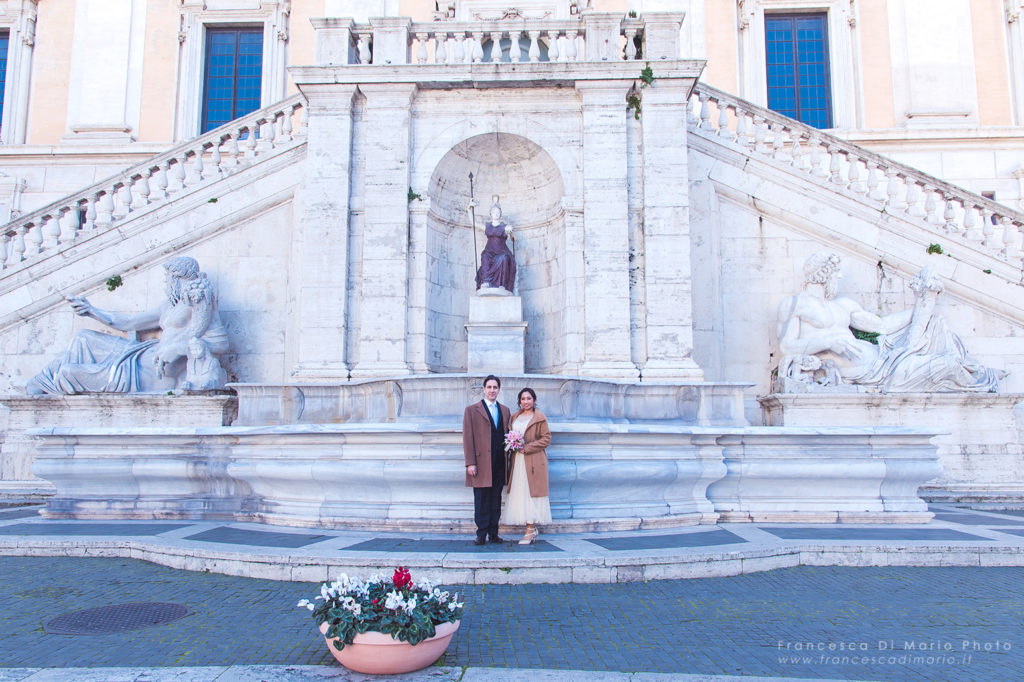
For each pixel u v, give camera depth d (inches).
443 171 573.0
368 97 557.6
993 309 548.7
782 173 579.5
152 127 875.4
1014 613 235.9
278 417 463.5
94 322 571.2
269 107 604.7
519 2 851.4
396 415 414.0
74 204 594.6
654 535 335.3
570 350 536.1
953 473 502.3
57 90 888.9
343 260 537.3
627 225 540.4
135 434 405.4
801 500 391.9
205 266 579.8
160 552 304.3
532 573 269.9
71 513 406.0
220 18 899.4
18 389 559.2
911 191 576.4
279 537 329.4
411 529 342.3
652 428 365.4
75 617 227.3
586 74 550.9
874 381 515.5
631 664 185.3
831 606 242.7
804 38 883.4
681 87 554.6
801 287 571.5
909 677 178.9
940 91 829.8
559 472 344.2
